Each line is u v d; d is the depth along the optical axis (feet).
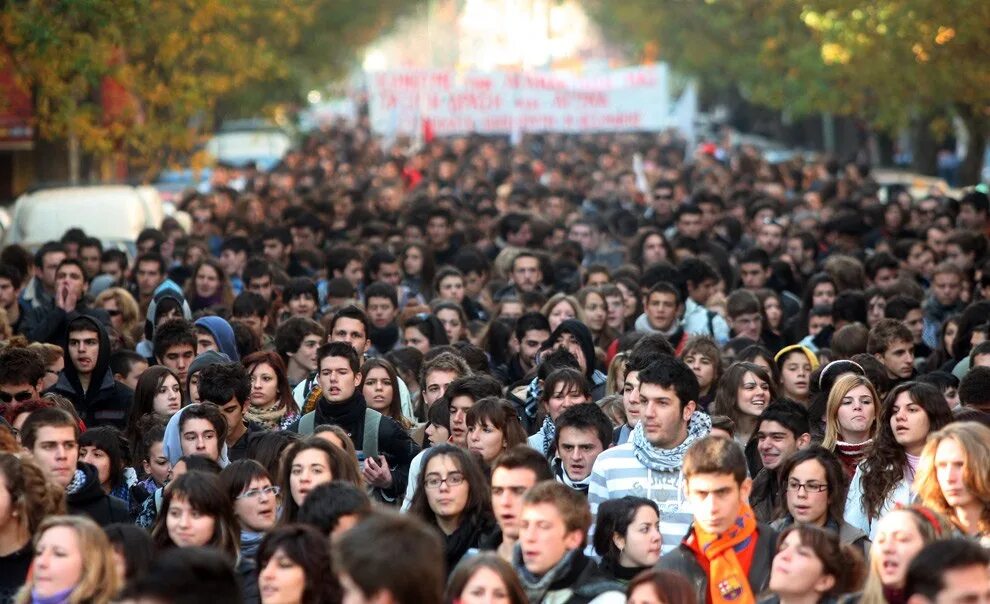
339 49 417.28
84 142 234.58
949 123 311.68
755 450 97.09
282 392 108.88
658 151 370.73
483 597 61.77
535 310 134.62
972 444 75.61
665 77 317.83
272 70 308.81
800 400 115.24
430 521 81.46
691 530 74.23
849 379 94.43
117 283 166.71
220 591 52.85
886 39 254.68
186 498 75.20
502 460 76.13
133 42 237.25
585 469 89.25
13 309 141.49
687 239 181.27
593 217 206.69
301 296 143.02
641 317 138.92
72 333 117.39
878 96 299.79
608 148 389.80
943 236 185.68
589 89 320.29
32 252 195.21
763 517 91.66
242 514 80.18
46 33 193.88
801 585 67.77
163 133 252.01
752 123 648.38
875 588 66.39
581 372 107.86
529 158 343.67
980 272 154.81
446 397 99.04
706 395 113.70
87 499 87.66
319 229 199.72
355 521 68.39
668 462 83.87
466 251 170.50
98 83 226.17
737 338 129.80
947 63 255.09
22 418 99.35
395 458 102.06
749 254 162.61
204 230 212.23
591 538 83.10
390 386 108.17
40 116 230.07
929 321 149.38
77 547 65.46
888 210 213.66
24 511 75.31
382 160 369.30
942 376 107.86
